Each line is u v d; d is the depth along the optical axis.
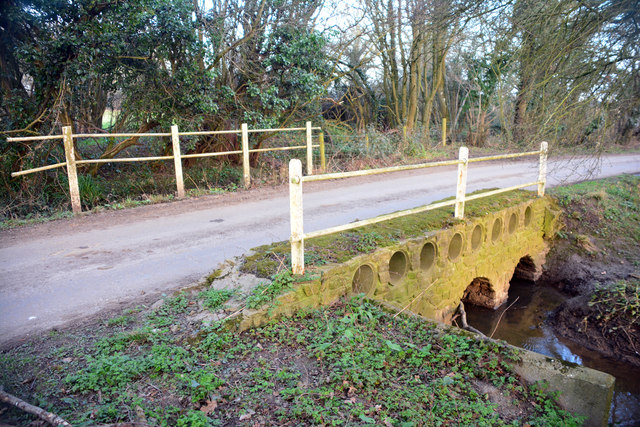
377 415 2.92
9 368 3.14
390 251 5.25
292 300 4.10
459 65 23.70
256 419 2.79
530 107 8.15
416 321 4.25
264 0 11.56
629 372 6.38
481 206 7.57
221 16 11.38
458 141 23.08
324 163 13.45
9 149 8.99
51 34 8.96
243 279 4.36
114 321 3.84
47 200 9.05
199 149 13.05
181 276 5.04
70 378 2.98
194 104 11.05
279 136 14.77
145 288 4.70
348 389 3.20
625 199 10.97
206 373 3.12
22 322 3.90
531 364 3.56
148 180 10.95
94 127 10.88
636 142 20.75
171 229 7.08
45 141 9.30
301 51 12.34
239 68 11.98
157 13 9.88
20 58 8.95
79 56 8.93
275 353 3.56
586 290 8.40
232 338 3.62
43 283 4.82
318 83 13.70
